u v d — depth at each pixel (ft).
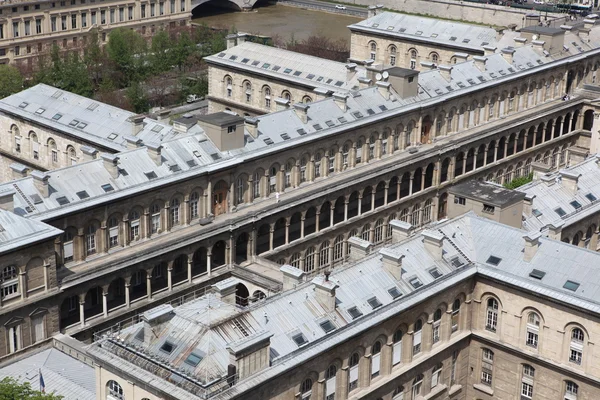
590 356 494.59
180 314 434.71
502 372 530.68
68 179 582.76
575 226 611.88
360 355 474.49
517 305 515.91
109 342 432.66
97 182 589.32
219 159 643.86
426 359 509.35
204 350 415.23
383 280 493.36
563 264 511.81
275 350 434.30
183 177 616.80
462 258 529.86
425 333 508.12
